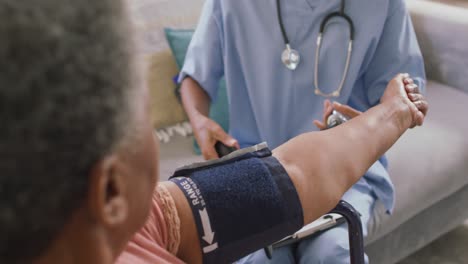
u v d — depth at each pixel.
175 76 1.78
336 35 1.34
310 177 0.55
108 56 0.25
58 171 0.25
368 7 1.33
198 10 1.87
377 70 1.40
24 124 0.23
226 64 1.42
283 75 1.38
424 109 0.83
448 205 1.81
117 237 0.32
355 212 0.79
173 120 1.80
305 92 1.38
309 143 0.59
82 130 0.25
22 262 0.26
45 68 0.23
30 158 0.24
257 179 0.53
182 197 0.51
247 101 1.44
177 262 0.49
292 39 1.36
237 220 0.51
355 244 0.81
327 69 1.37
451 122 1.77
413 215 1.64
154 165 0.34
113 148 0.27
